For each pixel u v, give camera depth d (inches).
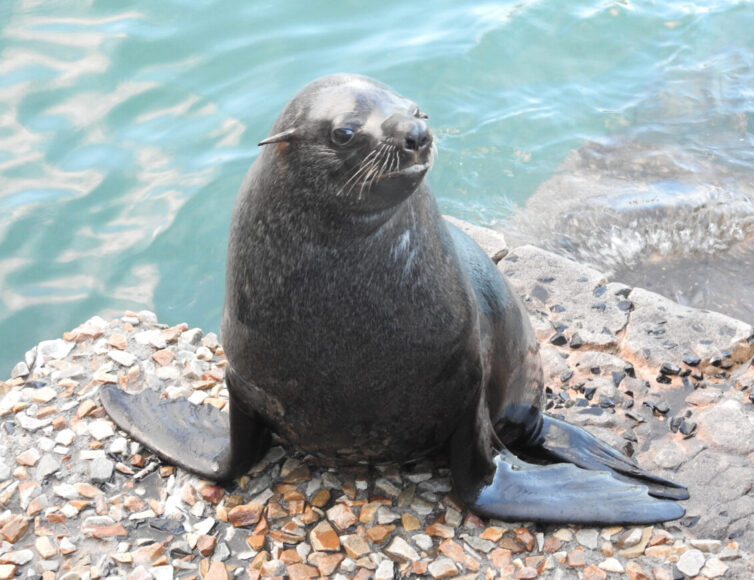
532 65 708.7
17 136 574.2
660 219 604.7
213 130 585.9
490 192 620.7
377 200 244.2
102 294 489.4
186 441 328.2
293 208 253.1
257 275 263.1
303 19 698.8
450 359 274.1
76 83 616.1
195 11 692.7
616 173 641.0
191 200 539.5
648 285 559.2
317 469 325.4
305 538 302.2
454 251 283.9
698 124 687.1
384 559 293.9
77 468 325.1
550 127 663.8
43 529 304.2
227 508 310.2
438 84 669.3
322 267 256.8
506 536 299.3
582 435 343.0
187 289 494.0
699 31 768.9
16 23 669.3
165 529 303.7
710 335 406.6
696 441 360.2
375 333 263.0
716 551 296.5
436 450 307.3
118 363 372.2
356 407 276.1
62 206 532.4
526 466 312.2
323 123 243.3
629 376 393.4
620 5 783.7
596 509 297.0
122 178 551.8
